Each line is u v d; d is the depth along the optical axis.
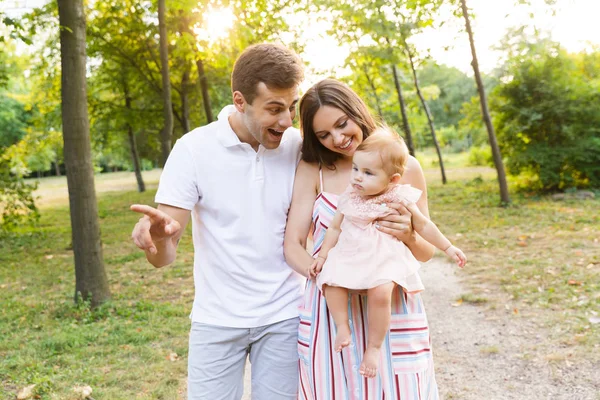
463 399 3.79
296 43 13.84
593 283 5.99
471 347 4.69
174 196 2.13
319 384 2.14
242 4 10.41
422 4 12.52
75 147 6.06
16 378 4.26
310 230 2.40
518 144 14.42
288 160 2.27
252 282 2.18
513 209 12.02
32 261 9.80
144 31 15.54
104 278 6.33
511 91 14.26
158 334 5.22
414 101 20.64
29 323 5.82
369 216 2.08
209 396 2.19
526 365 4.21
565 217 10.36
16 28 6.38
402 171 2.13
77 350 4.87
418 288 2.12
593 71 16.42
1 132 34.38
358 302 2.14
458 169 27.61
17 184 12.31
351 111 2.11
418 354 2.13
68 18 5.85
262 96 1.97
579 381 3.87
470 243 8.87
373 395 2.10
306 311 2.20
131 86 18.09
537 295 5.80
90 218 6.22
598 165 13.70
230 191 2.17
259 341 2.23
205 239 2.22
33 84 18.81
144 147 27.97
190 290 7.01
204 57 10.37
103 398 3.88
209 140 2.18
